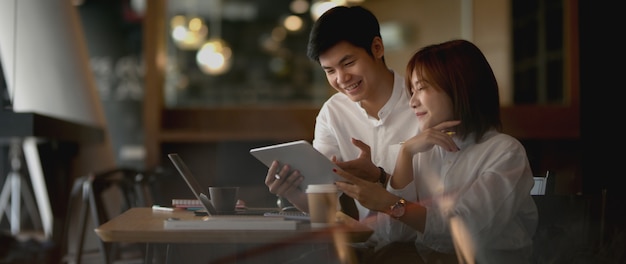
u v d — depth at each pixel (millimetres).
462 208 2295
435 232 2303
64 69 6324
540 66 7094
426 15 8250
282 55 8414
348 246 2246
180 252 2240
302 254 2479
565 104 6805
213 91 8031
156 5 6770
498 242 2352
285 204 3008
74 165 6207
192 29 8117
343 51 2904
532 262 2527
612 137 3150
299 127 6859
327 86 8250
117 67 9930
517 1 7301
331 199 2049
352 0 8461
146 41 6742
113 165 6781
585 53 3176
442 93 2465
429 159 2648
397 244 2619
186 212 2635
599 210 2574
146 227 2027
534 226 2475
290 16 8445
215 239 1922
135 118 9805
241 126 6891
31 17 6082
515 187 2316
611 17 3166
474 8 7492
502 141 2414
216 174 6578
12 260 5004
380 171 2736
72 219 5977
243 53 8375
